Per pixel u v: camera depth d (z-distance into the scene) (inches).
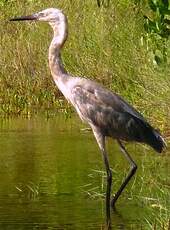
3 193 439.8
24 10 779.4
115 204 422.9
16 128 617.6
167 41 542.0
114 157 523.8
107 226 383.9
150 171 483.2
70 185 454.3
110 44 694.5
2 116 667.4
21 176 475.2
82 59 709.3
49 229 378.0
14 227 380.2
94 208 413.1
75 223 387.2
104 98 436.5
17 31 760.3
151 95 594.2
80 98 438.6
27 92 713.6
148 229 376.5
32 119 655.8
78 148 546.0
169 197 425.1
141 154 532.4
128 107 439.8
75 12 739.4
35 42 744.3
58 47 450.3
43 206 415.5
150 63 607.8
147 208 412.8
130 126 434.6
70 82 444.8
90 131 603.5
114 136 437.1
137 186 454.3
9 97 705.6
